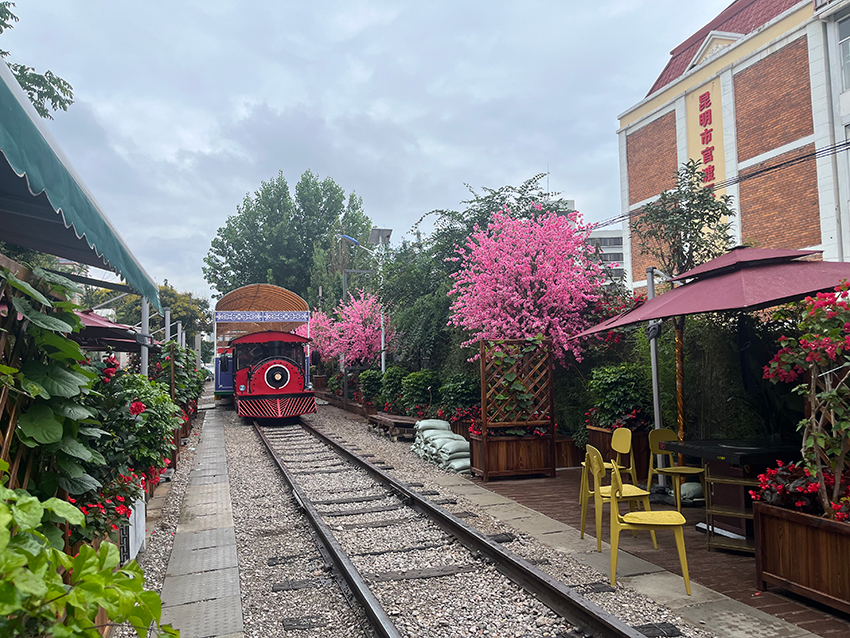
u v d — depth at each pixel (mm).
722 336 8031
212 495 8820
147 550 6137
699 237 9773
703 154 20312
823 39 16234
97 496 4035
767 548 4617
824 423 4617
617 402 8789
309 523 6996
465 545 6020
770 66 17812
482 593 4762
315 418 20688
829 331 4164
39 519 1441
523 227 12227
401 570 5352
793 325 7066
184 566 5637
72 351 2922
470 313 12109
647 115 22797
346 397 24266
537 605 4461
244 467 11250
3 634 1307
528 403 9781
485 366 9680
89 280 6004
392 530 6734
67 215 3051
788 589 4402
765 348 7277
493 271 11945
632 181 23844
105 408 4668
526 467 9734
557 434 11102
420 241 17312
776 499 4578
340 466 11117
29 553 1380
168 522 7250
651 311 6590
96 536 4102
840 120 15969
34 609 1339
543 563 5379
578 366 11500
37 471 3016
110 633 4051
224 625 4289
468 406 12188
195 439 15461
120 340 7781
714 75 19609
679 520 4742
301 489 9102
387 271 18844
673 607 4332
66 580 3188
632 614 4219
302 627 4246
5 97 2281
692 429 8734
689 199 9828
